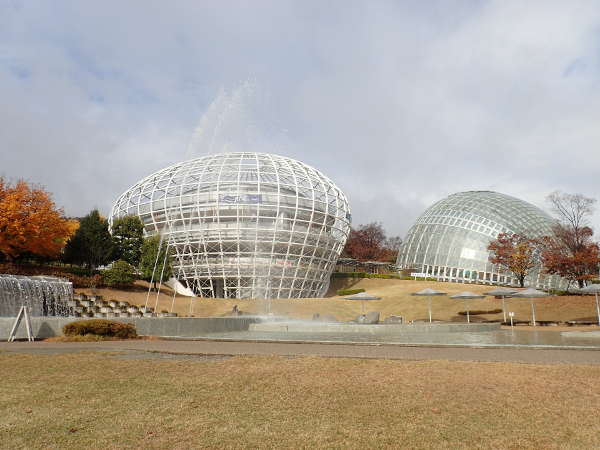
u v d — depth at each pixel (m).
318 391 11.11
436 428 8.49
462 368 13.92
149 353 17.69
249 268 71.62
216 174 73.25
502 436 8.09
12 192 49.16
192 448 7.46
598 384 11.80
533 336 29.06
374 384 11.80
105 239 60.66
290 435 8.08
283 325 33.66
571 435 8.15
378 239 124.06
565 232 64.69
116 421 8.81
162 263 63.03
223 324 35.28
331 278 92.31
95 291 53.81
